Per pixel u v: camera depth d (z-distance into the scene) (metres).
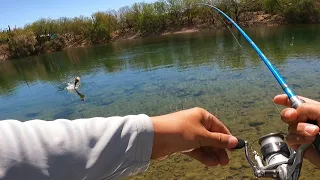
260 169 1.20
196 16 61.50
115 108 13.38
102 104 14.38
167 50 33.09
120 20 71.56
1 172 0.50
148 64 24.70
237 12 52.16
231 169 5.95
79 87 19.38
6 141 0.53
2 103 18.64
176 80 16.64
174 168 6.41
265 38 32.31
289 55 19.64
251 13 54.06
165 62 24.28
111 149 0.62
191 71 18.62
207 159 0.94
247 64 18.19
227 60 20.75
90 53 45.69
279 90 11.72
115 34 71.06
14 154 0.52
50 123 0.60
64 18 73.00
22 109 16.25
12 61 56.47
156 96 14.00
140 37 65.62
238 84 13.59
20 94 20.95
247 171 5.79
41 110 15.38
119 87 17.44
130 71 22.55
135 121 0.69
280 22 49.09
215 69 18.03
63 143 0.57
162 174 6.25
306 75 13.52
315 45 23.09
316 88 11.44
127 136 0.66
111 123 0.65
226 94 12.29
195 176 5.98
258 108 9.88
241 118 9.21
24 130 0.56
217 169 6.07
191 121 0.83
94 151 0.60
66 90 19.27
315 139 0.91
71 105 15.25
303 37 29.53
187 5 61.00
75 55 47.12
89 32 68.25
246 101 10.87
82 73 25.91
